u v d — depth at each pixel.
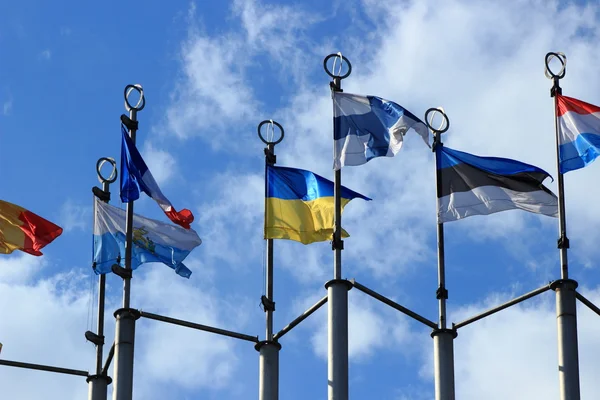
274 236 43.56
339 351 40.00
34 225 46.97
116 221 45.16
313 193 44.41
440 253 42.72
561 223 41.84
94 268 44.81
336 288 40.72
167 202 44.28
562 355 40.09
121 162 44.06
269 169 44.47
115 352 40.94
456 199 43.66
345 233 42.53
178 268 44.78
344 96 43.75
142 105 44.94
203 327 41.72
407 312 41.22
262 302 42.41
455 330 41.44
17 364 43.00
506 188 43.81
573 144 43.62
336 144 43.03
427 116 44.84
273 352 41.91
